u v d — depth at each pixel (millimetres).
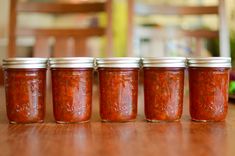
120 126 666
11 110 695
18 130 630
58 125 678
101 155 467
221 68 716
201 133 601
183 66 719
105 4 1690
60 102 696
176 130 627
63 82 695
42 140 550
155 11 1713
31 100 694
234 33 2365
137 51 1982
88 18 2600
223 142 534
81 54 1723
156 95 711
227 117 779
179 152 479
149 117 718
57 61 696
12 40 1679
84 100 701
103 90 711
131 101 712
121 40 2453
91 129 637
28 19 2600
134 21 1665
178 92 717
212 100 714
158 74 711
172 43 2096
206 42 2293
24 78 691
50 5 1710
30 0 2590
